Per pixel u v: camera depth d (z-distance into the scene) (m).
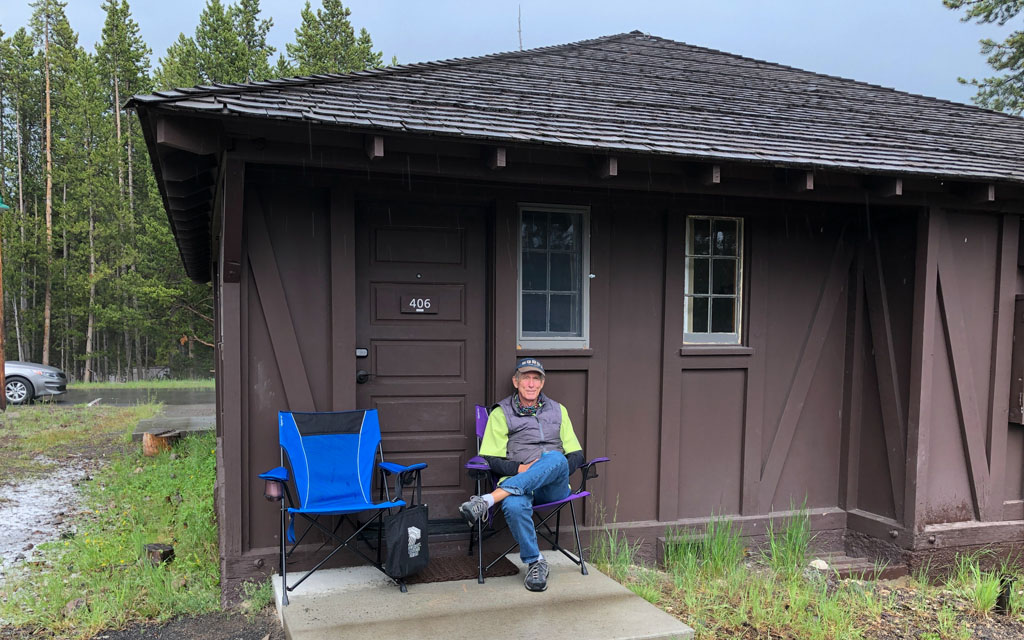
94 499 5.41
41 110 29.33
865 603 3.61
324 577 3.38
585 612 2.96
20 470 6.57
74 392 15.79
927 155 4.27
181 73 22.77
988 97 14.16
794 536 4.26
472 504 3.16
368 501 3.39
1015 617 3.62
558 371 4.05
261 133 3.07
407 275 3.89
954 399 4.34
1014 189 4.19
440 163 3.46
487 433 3.55
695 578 3.76
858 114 5.34
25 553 4.17
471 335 4.00
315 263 3.61
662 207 4.23
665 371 4.23
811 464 4.58
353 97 3.54
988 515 4.41
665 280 4.23
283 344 3.53
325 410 3.64
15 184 29.56
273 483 3.04
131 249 22.78
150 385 18.38
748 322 4.40
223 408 3.42
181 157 3.45
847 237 4.61
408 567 3.15
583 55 5.89
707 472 4.37
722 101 4.98
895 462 4.31
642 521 4.24
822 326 4.55
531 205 4.01
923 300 4.15
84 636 2.98
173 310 23.69
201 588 3.47
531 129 3.41
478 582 3.30
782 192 4.04
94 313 24.61
